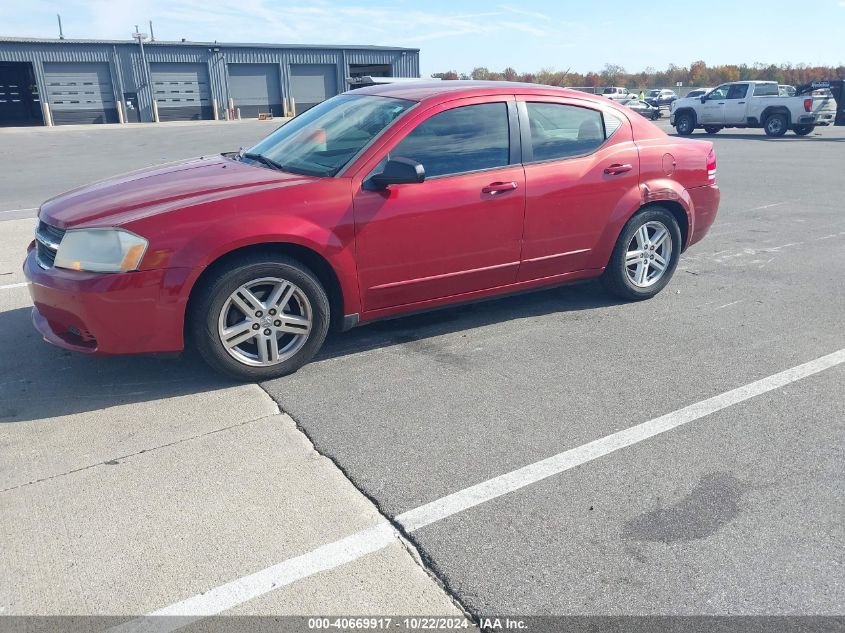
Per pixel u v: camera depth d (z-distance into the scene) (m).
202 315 3.81
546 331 4.97
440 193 4.34
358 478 3.13
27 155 19.38
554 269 5.05
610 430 3.56
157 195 3.92
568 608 2.37
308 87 43.62
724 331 4.97
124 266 3.60
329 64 43.81
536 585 2.48
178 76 39.25
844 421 3.66
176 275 3.67
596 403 3.86
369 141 4.24
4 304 5.46
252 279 3.87
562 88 5.09
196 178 4.24
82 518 2.84
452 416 3.71
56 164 16.78
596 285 6.12
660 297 5.77
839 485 3.09
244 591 2.44
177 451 3.35
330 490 3.04
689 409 3.79
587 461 3.27
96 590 2.45
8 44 34.47
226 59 40.31
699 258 7.06
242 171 4.36
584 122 5.04
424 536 2.74
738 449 3.38
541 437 3.49
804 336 4.87
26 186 12.77
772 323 5.13
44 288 3.72
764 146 19.23
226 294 3.82
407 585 2.48
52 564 2.57
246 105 41.88
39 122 37.81
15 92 37.16
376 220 4.14
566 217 4.91
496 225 4.60
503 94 4.68
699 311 5.41
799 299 5.70
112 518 2.84
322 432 3.54
